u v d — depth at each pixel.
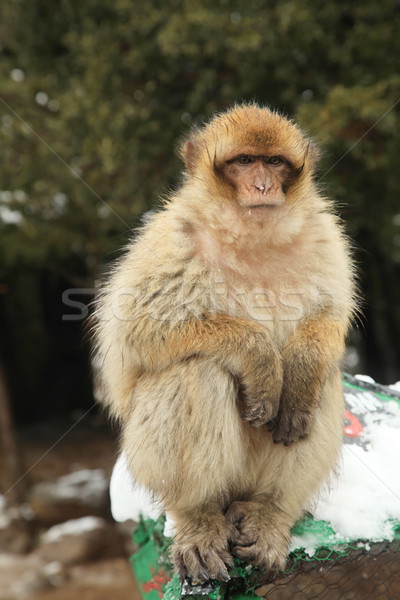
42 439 19.17
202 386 4.28
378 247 15.84
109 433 19.17
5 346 20.27
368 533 4.34
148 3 11.46
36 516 14.27
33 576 12.16
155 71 11.93
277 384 4.40
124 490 5.57
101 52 11.72
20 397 20.45
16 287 19.83
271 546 4.20
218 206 4.73
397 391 5.89
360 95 10.45
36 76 12.80
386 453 5.00
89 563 12.78
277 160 4.80
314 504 4.59
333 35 11.80
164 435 4.29
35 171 12.48
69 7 12.45
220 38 10.99
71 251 14.96
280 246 4.79
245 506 4.43
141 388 4.51
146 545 5.61
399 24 11.72
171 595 4.18
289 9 11.10
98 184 12.18
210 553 4.07
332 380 4.64
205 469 4.29
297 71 11.86
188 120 12.07
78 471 16.27
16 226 13.75
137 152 11.48
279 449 4.56
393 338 18.64
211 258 4.73
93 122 11.26
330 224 5.04
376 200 13.16
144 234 5.02
